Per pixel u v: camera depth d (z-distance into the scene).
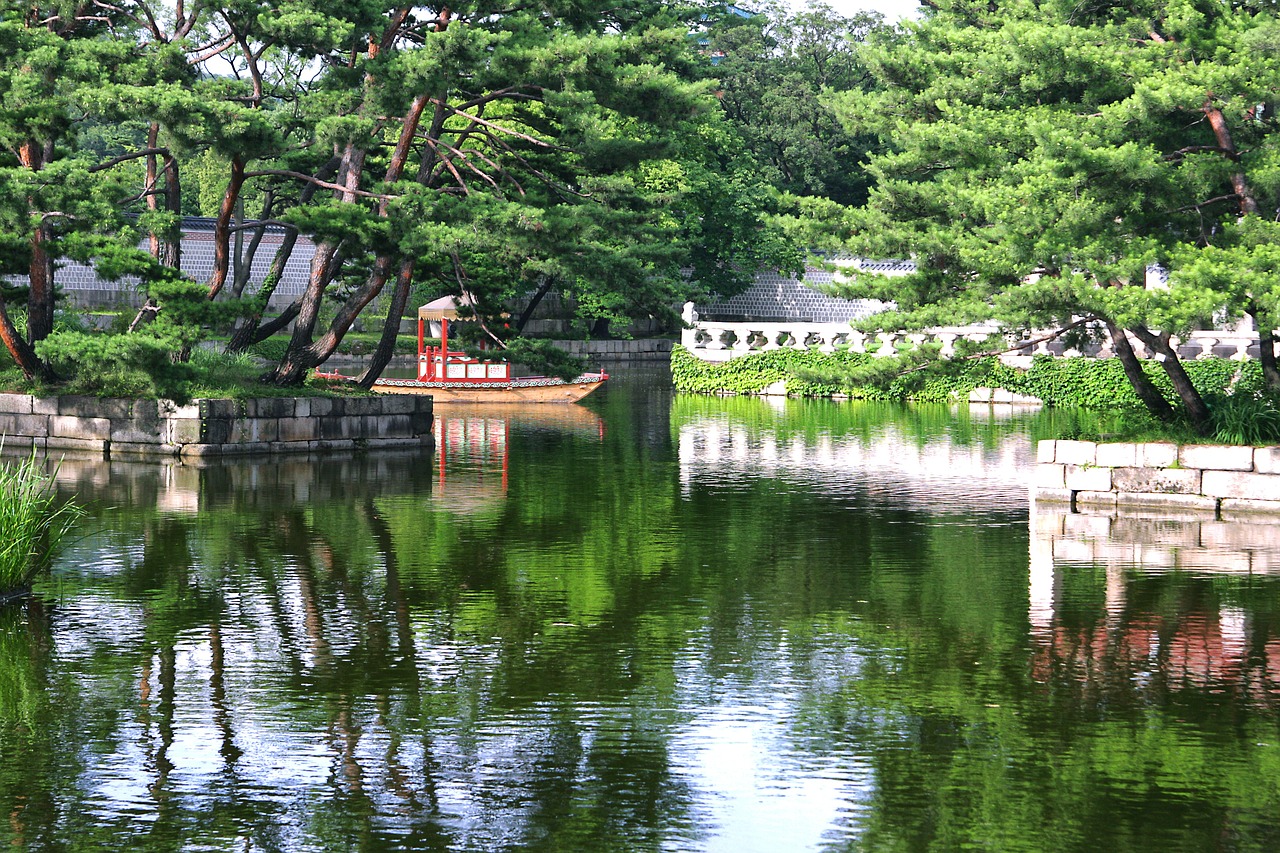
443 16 28.56
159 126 26.48
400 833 9.34
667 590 16.41
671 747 10.98
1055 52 20.70
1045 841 9.21
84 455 28.14
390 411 30.56
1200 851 9.03
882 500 23.55
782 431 35.16
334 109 27.05
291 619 14.84
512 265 28.00
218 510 21.61
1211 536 19.75
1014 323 20.80
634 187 28.77
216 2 25.92
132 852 9.02
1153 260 20.45
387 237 26.98
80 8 29.41
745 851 9.07
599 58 25.94
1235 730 11.37
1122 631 14.47
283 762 10.61
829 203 25.25
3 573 15.67
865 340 45.69
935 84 24.55
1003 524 21.02
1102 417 24.95
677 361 49.09
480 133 29.98
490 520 21.19
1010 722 11.59
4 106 26.09
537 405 42.62
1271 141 20.56
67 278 58.53
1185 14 20.59
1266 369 22.42
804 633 14.43
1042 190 19.97
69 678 12.70
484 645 13.91
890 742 11.11
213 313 26.45
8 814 9.63
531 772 10.44
